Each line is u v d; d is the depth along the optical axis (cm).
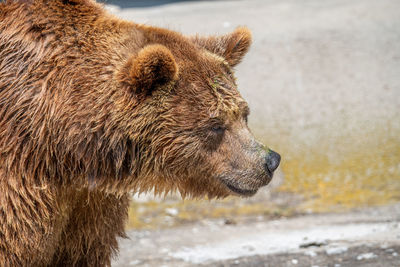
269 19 4681
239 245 1748
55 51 902
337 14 4641
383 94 3356
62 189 921
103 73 896
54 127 884
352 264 1288
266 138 2981
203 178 951
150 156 916
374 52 3878
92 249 1005
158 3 5878
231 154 934
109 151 902
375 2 4856
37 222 895
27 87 891
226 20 4725
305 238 1697
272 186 2481
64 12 927
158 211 2309
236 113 936
